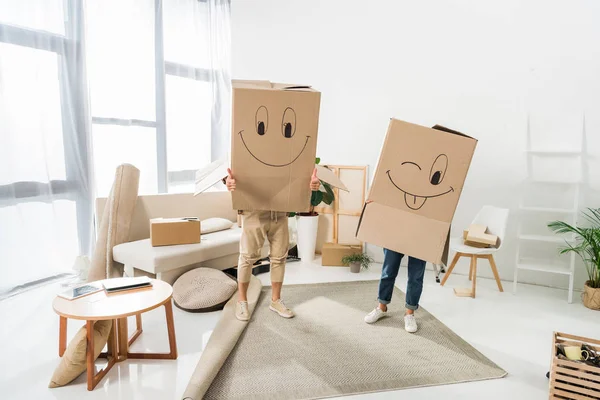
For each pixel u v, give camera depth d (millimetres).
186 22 3904
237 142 1935
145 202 3125
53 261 2859
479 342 2154
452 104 3291
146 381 1722
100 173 3205
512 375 1837
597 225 2922
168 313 1856
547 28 2926
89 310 1623
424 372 1832
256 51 3996
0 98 2471
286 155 1967
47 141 2760
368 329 2266
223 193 3707
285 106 1887
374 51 3518
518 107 3074
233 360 1901
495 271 2955
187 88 3980
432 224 1973
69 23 2818
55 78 2773
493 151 3186
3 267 2582
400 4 3373
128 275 2740
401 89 3459
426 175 1934
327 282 3074
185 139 4012
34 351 1976
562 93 2936
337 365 1876
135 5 3363
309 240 3598
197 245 2822
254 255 2289
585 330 2326
